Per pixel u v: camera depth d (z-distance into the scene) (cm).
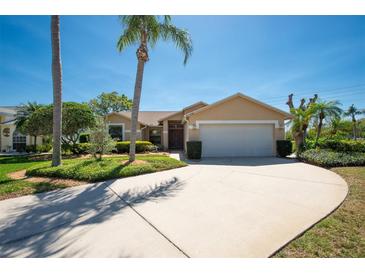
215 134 1373
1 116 2484
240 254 254
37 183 613
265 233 302
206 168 903
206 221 348
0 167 977
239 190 543
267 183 617
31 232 314
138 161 933
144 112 2520
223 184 611
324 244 272
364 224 328
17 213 393
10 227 332
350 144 1102
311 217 357
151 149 1798
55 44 786
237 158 1280
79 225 338
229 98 1352
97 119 984
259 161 1131
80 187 585
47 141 2305
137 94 930
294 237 289
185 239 289
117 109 3534
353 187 542
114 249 268
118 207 424
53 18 780
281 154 1331
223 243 277
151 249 267
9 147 2383
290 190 535
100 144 943
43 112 1385
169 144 2141
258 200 456
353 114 3747
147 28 910
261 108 1375
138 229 322
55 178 684
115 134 1995
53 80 795
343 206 408
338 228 315
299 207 407
